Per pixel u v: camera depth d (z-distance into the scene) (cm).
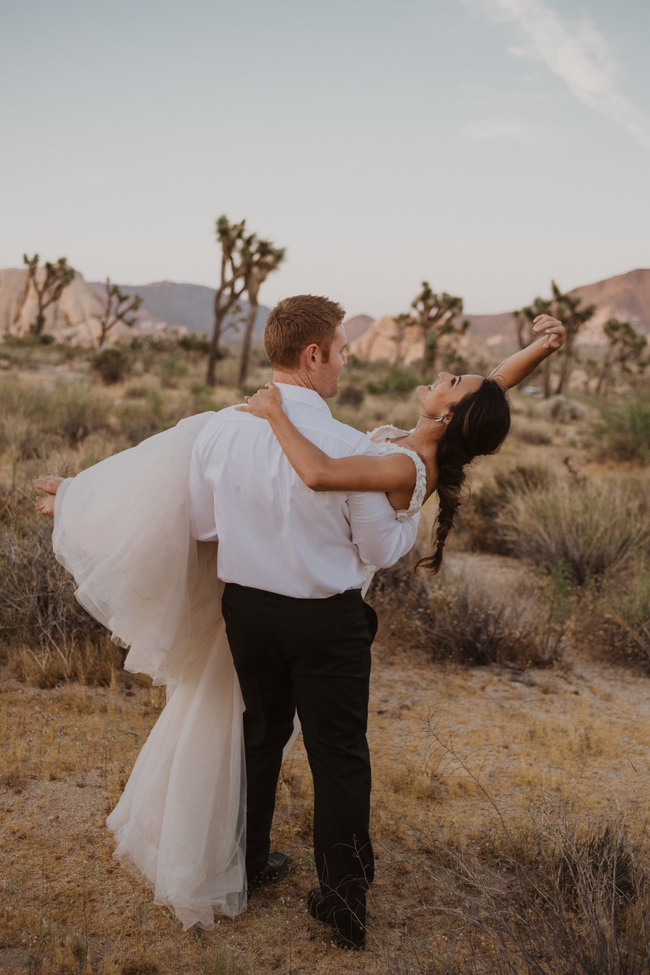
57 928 220
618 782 341
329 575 208
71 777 304
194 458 219
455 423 209
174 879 228
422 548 704
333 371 219
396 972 207
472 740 372
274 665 226
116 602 223
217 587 243
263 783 246
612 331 6212
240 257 2864
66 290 10156
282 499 204
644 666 501
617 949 203
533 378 5709
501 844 276
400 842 284
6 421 1059
